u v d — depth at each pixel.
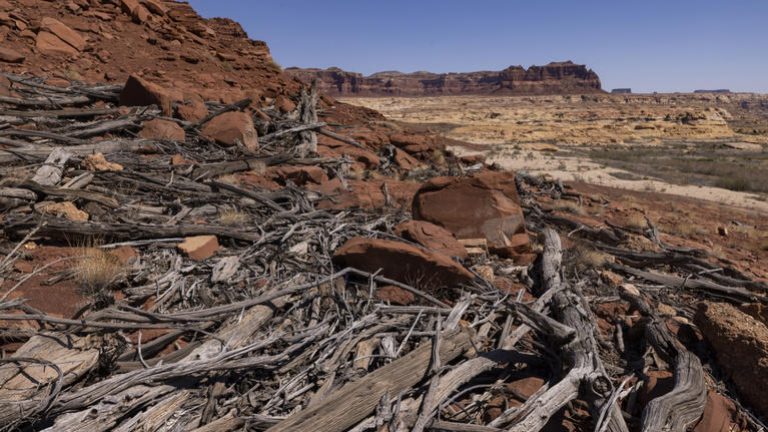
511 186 8.84
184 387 3.81
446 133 70.56
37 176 7.61
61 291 5.23
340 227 8.09
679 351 4.93
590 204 16.67
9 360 3.61
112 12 25.55
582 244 9.70
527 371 4.80
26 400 3.22
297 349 4.58
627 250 9.80
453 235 8.51
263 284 6.00
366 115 34.00
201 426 3.48
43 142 10.89
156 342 4.36
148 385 3.68
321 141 20.14
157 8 28.98
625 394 4.39
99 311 4.38
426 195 8.86
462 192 8.70
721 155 55.47
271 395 3.98
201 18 34.25
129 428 3.30
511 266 7.97
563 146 60.81
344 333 4.74
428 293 6.17
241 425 3.55
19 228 6.28
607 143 68.88
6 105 13.34
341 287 5.88
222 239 7.32
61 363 3.76
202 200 8.83
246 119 15.80
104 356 3.86
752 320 5.31
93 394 3.38
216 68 26.58
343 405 3.56
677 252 10.04
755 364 4.78
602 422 3.78
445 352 4.50
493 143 57.72
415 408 3.81
